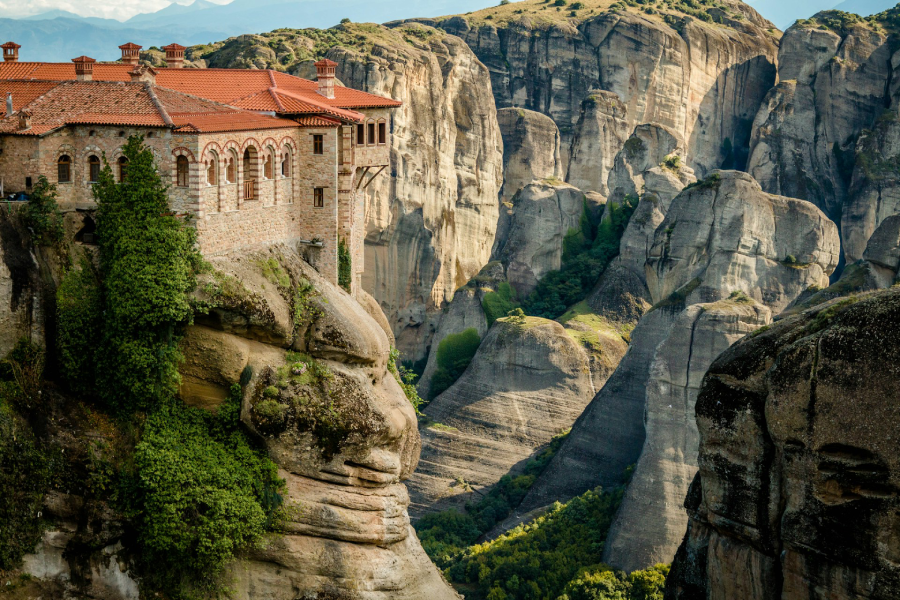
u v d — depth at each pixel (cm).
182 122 5438
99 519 5272
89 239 5572
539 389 13762
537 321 14275
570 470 12412
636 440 12419
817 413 4719
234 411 5491
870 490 4591
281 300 5722
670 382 11050
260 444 5512
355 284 7162
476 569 10525
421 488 13088
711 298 13738
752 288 13975
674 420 10994
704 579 5372
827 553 4694
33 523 5106
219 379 5494
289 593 5469
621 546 10506
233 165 5669
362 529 5550
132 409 5453
